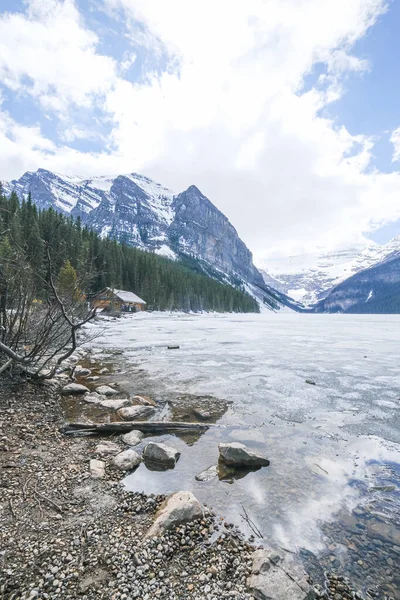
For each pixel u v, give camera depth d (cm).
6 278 755
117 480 466
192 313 9619
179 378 1127
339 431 676
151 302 7969
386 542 349
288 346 2084
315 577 298
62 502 401
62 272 2122
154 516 381
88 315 928
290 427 696
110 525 363
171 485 460
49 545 322
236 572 301
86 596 265
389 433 667
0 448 521
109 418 718
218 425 702
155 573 295
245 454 521
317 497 435
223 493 441
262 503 418
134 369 1274
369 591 285
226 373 1209
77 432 636
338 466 525
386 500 430
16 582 275
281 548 335
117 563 304
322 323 6184
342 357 1628
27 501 395
